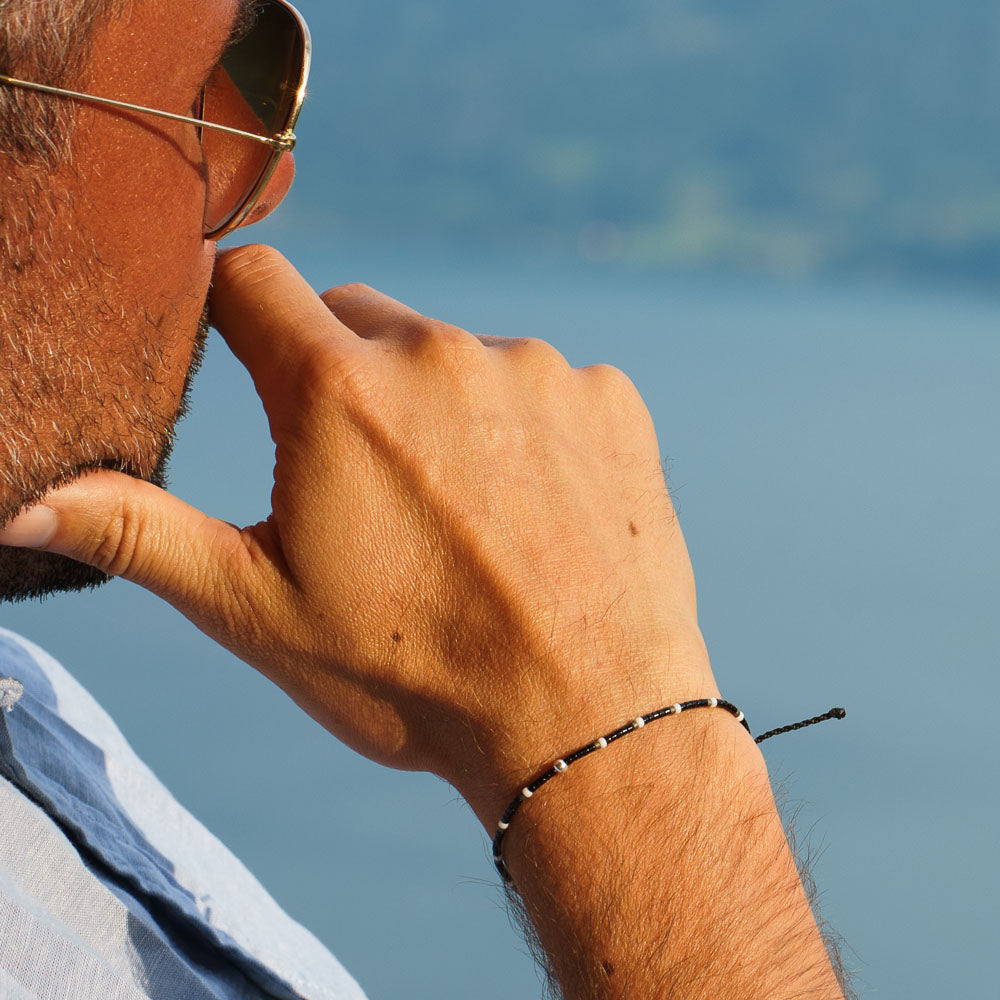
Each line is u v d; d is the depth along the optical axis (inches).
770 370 1283.2
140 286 33.0
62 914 37.2
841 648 374.9
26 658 52.7
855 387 1147.9
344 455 39.9
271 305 41.5
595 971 37.8
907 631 401.4
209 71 33.6
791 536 538.0
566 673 40.1
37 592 38.5
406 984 175.8
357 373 40.2
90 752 50.2
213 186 37.7
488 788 40.8
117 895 40.4
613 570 41.9
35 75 28.8
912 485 690.2
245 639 40.4
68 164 30.0
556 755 39.8
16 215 29.5
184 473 396.2
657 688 40.4
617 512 43.1
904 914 214.5
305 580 39.4
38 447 31.4
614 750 39.6
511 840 40.3
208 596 39.3
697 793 39.0
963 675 356.2
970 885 225.8
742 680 338.3
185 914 42.4
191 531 38.5
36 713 47.9
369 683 40.7
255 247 42.8
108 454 34.1
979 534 573.0
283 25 37.7
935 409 1015.0
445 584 40.3
